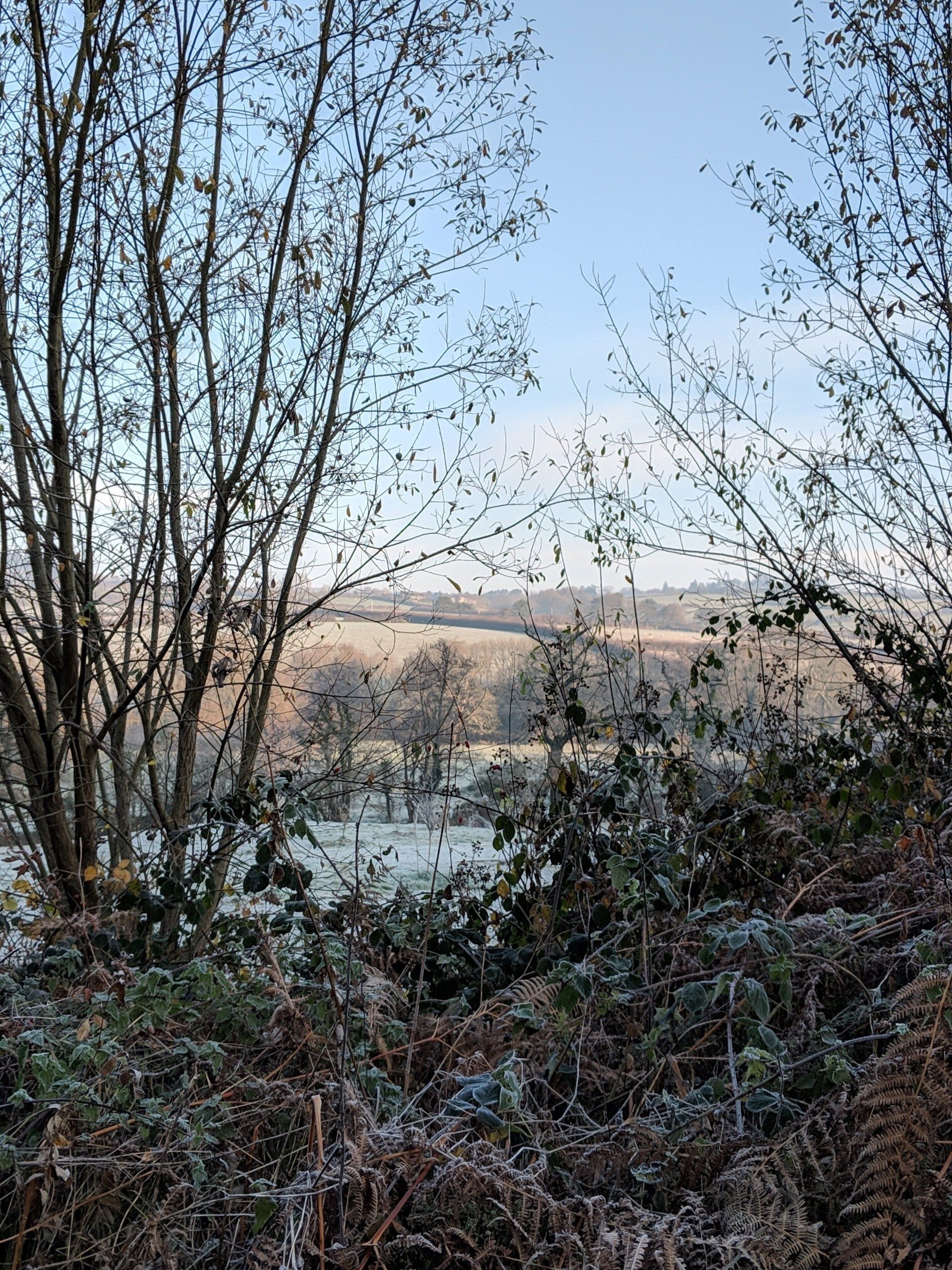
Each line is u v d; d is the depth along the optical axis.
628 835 3.51
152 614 4.86
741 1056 2.19
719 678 5.18
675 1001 2.72
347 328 4.92
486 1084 2.18
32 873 3.68
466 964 3.46
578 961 3.15
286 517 4.87
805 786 4.29
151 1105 2.28
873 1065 2.10
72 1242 2.13
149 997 2.64
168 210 4.68
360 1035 2.62
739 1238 1.78
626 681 4.38
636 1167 2.08
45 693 4.52
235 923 3.74
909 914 2.77
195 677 4.82
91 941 3.27
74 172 4.36
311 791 4.19
